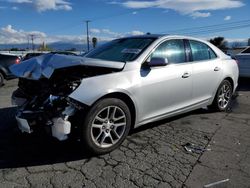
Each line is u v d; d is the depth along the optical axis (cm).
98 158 384
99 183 323
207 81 553
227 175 344
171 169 356
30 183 321
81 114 371
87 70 401
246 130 504
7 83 1177
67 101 361
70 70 395
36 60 420
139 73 425
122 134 411
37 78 391
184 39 522
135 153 400
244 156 396
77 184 320
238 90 907
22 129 388
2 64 1072
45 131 383
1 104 686
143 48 458
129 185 320
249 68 977
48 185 317
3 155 388
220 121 553
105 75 391
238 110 640
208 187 318
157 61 427
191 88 514
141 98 425
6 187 312
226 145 434
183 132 486
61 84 382
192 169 357
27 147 415
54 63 387
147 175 341
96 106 373
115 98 396
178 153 402
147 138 455
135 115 427
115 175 340
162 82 453
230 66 619
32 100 398
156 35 500
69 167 358
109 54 484
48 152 399
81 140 377
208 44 582
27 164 364
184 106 509
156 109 457
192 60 525
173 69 476
